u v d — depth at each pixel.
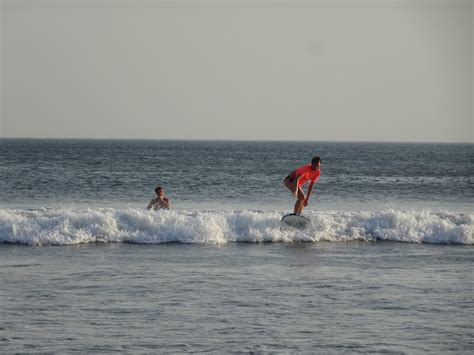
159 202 65.19
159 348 29.73
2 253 49.97
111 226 55.62
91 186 123.56
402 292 40.25
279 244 55.84
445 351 30.02
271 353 29.34
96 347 29.75
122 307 36.06
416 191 130.88
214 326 32.97
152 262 47.81
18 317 33.91
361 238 58.09
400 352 29.75
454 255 52.50
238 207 94.00
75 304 36.50
